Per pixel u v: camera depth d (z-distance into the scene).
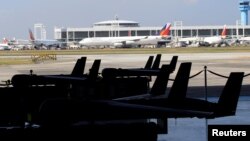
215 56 124.12
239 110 29.28
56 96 20.92
